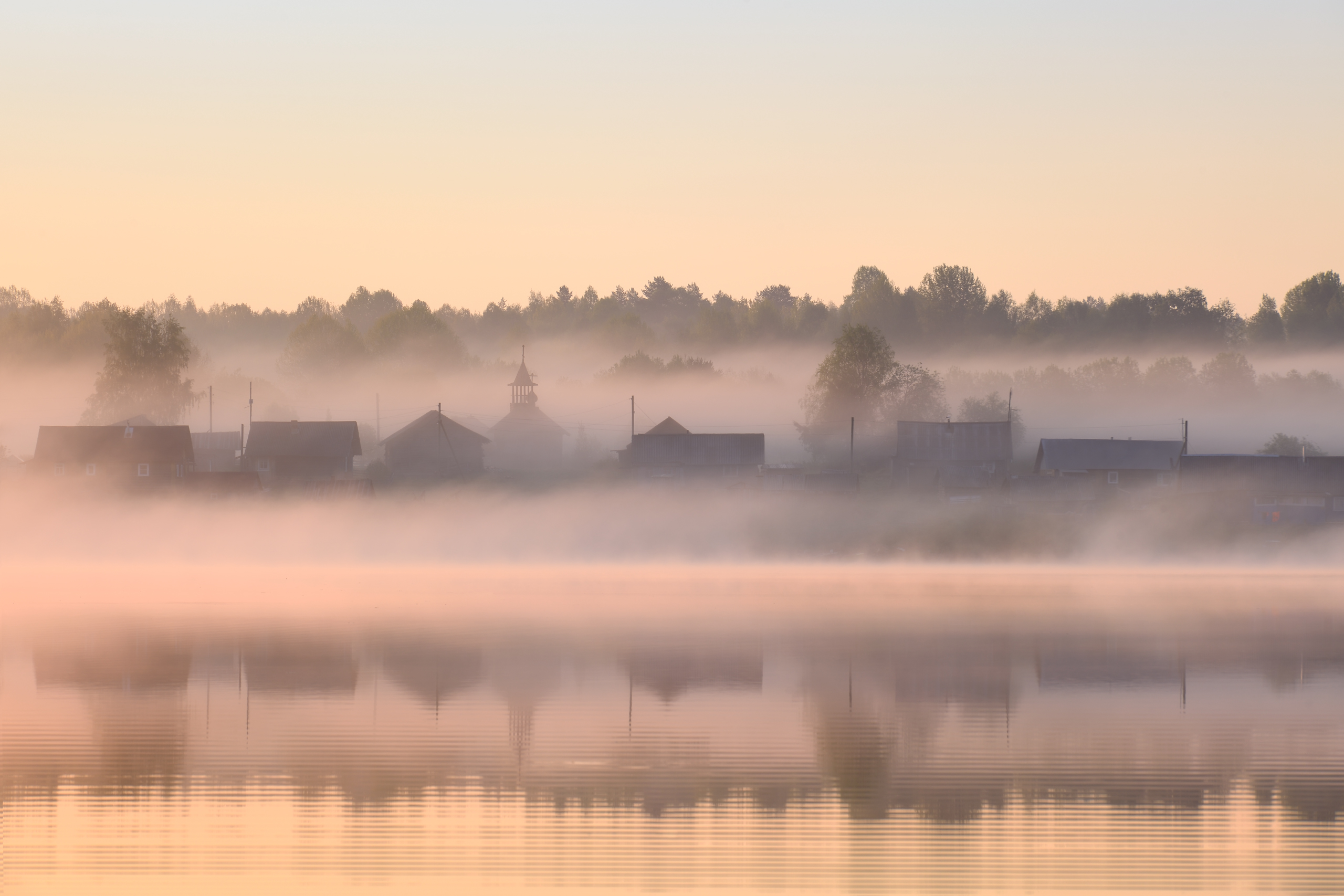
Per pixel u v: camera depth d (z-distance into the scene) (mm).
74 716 122438
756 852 85875
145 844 87000
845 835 89312
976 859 84688
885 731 117812
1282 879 81000
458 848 86438
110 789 98562
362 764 105562
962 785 100500
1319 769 104688
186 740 113125
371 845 87188
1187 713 125625
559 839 88312
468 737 114750
